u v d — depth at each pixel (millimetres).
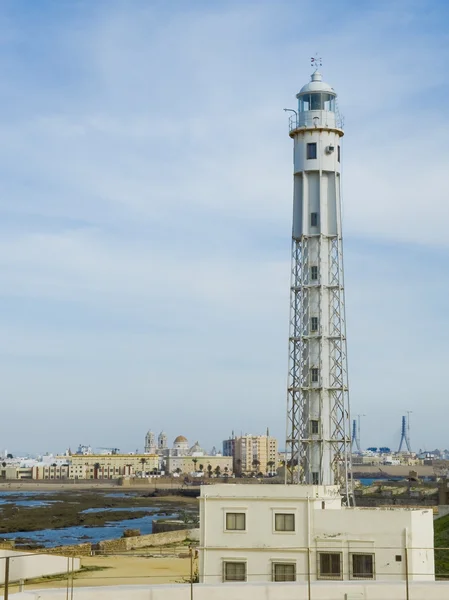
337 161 134625
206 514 77500
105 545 143750
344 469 125438
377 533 73688
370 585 46406
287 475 129250
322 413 127125
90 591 45438
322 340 128750
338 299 131250
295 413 129125
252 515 76625
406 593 45094
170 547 151250
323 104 136750
